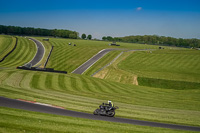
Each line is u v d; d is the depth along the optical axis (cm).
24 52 9556
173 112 2688
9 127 1269
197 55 9381
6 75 4431
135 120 1998
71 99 2825
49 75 5178
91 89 4294
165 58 8925
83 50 10544
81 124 1565
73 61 8544
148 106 2994
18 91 2875
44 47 10950
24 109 1908
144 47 14812
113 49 11506
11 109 1811
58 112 1958
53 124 1466
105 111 2008
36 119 1546
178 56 9244
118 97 3566
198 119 2364
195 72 6906
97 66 7869
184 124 2062
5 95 2406
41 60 8469
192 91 5091
